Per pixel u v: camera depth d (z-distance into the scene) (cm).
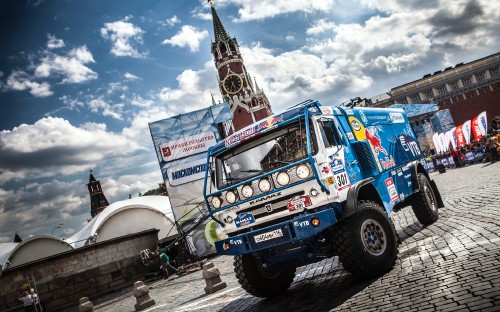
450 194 1186
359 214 519
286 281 633
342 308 441
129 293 1684
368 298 446
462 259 471
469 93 7050
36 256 2609
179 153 2077
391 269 538
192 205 2033
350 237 502
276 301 584
